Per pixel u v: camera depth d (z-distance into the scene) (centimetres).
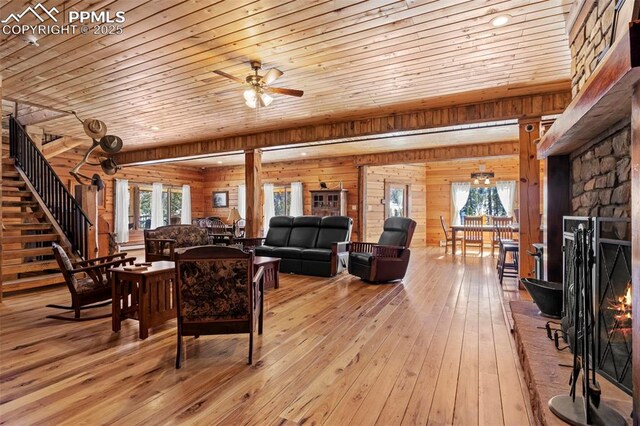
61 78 402
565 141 251
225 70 379
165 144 789
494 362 253
